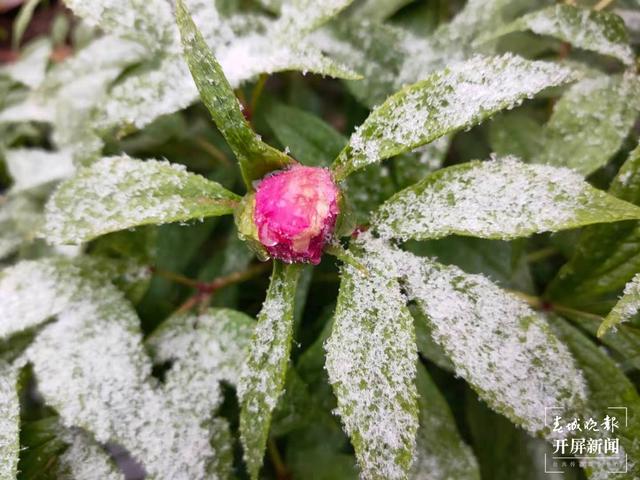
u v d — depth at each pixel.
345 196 0.16
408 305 0.18
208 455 0.18
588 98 0.18
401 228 0.16
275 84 0.27
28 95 0.26
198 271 0.25
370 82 0.21
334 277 0.23
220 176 0.24
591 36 0.18
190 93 0.19
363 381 0.14
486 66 0.15
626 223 0.17
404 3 0.23
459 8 0.24
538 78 0.15
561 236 0.20
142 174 0.16
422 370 0.19
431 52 0.21
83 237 0.16
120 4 0.19
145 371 0.18
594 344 0.18
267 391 0.15
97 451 0.18
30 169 0.24
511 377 0.15
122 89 0.19
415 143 0.15
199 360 0.19
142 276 0.20
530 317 0.16
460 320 0.15
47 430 0.18
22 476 0.18
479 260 0.21
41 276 0.19
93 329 0.18
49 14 0.33
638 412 0.16
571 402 0.15
